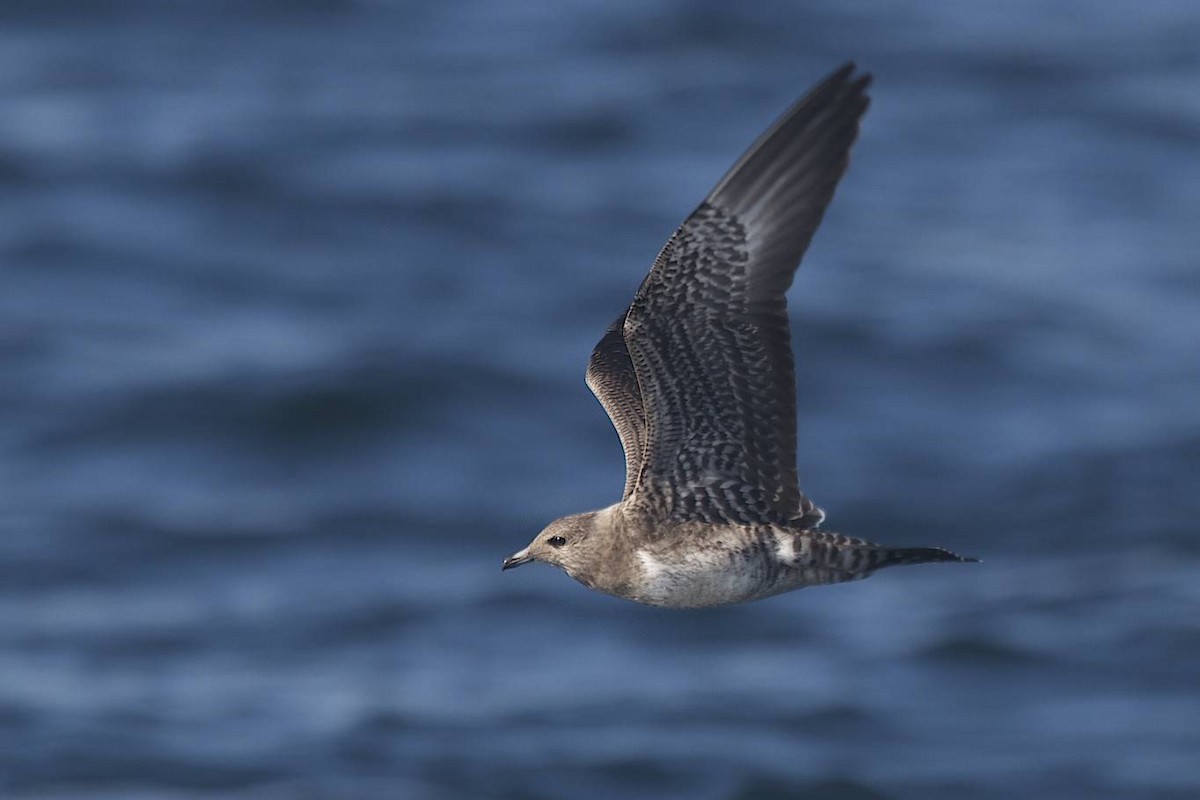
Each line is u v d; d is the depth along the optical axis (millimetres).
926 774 16484
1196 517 21422
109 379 25359
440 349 26266
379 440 24094
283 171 32688
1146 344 26547
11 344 26406
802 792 16266
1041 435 23922
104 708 17984
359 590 20562
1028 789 16266
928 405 24781
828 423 24375
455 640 19328
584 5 42375
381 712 17891
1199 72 38125
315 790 16562
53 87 37125
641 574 10086
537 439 24109
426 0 42875
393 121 35531
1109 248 30062
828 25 41094
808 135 9422
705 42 40125
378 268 29453
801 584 9930
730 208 9273
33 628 19688
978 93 37469
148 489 22953
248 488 22953
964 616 19547
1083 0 43406
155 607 20141
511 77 38125
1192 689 17750
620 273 29250
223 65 38750
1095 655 18516
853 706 17844
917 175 33438
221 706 18062
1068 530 21453
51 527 21828
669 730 17500
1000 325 27125
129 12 41344
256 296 28453
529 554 10328
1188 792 16062
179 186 31953
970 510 22000
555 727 17578
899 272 29141
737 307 9406
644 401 9680
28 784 16656
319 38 40469
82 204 31156
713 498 9922
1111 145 34656
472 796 16406
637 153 34250
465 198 31953
